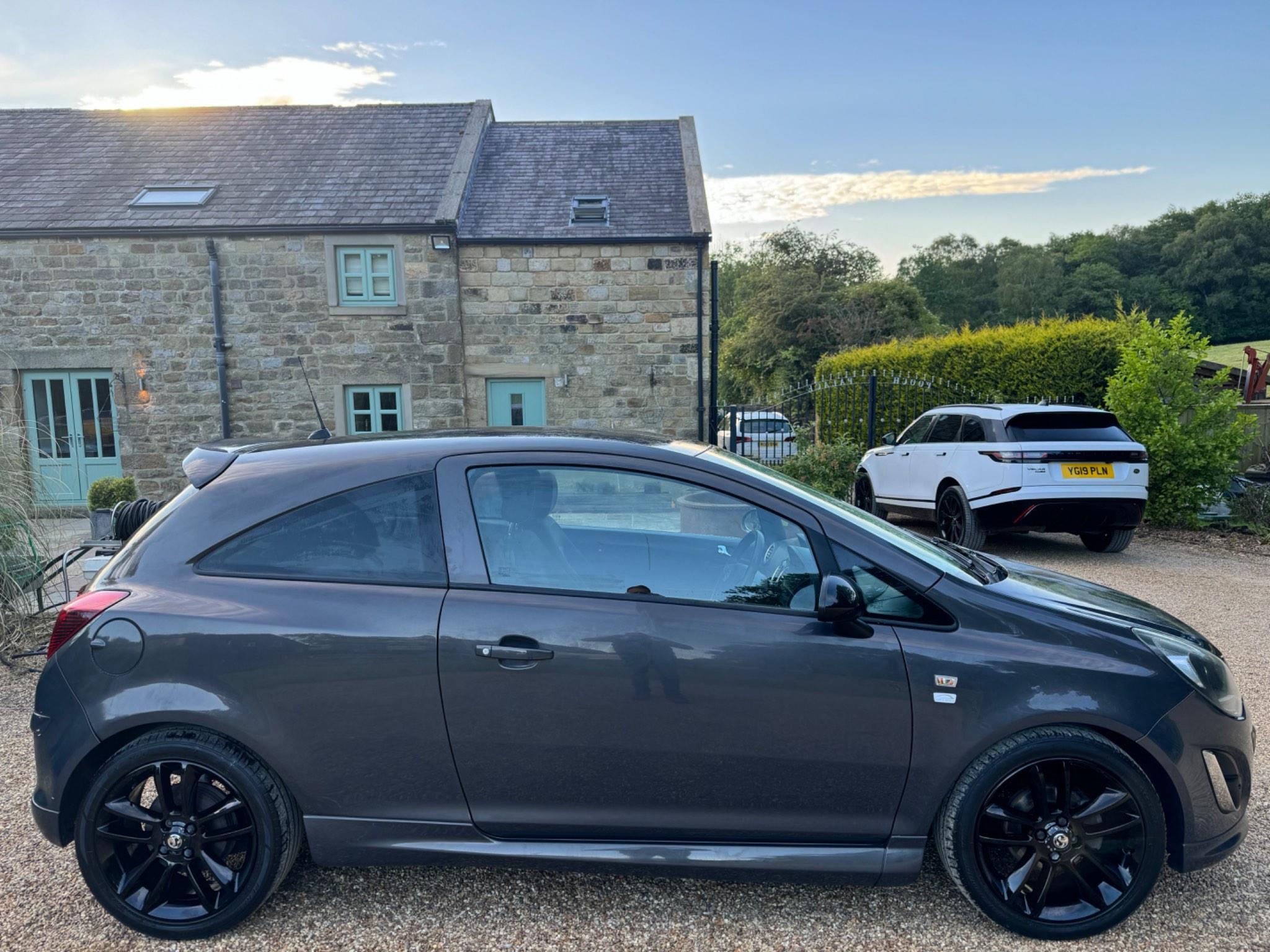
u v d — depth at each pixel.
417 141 15.49
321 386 13.30
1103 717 2.37
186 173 14.41
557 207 13.98
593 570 2.53
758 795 2.45
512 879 2.78
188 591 2.49
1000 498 7.80
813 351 38.19
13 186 13.97
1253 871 2.79
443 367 13.32
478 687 2.41
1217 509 10.02
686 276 13.33
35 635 5.53
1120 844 2.45
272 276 13.14
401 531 2.55
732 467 2.67
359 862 2.50
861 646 2.41
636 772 2.45
